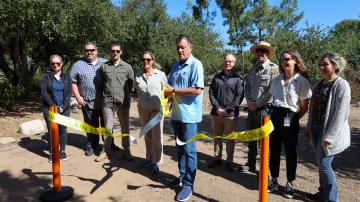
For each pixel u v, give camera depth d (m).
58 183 4.49
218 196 4.59
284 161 6.11
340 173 5.57
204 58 23.14
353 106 13.52
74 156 6.22
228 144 5.51
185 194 4.44
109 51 5.69
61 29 10.29
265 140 3.49
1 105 11.63
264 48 4.96
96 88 6.04
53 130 4.37
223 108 5.46
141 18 19.39
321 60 3.95
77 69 6.02
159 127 5.27
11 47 13.73
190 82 4.34
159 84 5.34
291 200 4.48
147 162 5.67
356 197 4.61
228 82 5.43
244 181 5.14
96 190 4.75
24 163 5.82
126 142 5.94
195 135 4.41
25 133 7.75
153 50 19.30
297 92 4.37
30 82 15.16
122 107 5.82
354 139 7.94
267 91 4.95
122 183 4.99
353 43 15.98
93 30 11.84
